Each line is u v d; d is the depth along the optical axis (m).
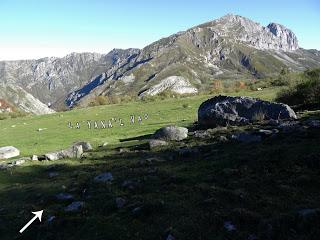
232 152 29.16
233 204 20.06
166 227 18.83
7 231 22.84
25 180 34.50
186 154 31.94
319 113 41.47
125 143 45.88
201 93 130.62
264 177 22.66
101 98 143.38
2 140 68.31
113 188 25.67
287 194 20.11
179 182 24.80
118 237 18.92
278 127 34.34
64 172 34.91
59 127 80.38
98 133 65.94
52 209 24.25
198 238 17.41
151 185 24.97
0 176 36.28
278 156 25.03
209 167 26.62
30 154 51.88
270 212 18.48
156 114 84.06
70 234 20.34
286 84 114.75
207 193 21.83
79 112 108.06
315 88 54.06
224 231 17.56
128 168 31.22
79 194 26.66
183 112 82.44
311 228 16.28
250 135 32.19
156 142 38.62
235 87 135.25
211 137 36.66
